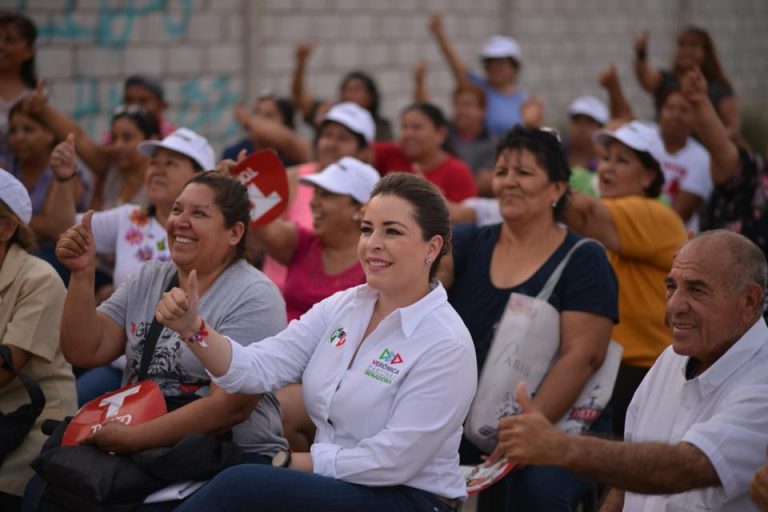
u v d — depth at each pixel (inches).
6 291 199.0
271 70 511.8
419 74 467.5
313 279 245.4
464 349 163.0
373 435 163.5
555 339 205.2
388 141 419.8
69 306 182.2
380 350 165.9
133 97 372.2
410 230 165.2
